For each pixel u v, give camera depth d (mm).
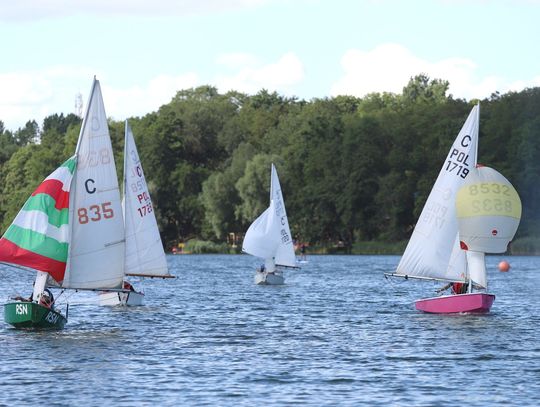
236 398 80625
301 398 80750
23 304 117500
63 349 105500
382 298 184375
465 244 135500
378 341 114562
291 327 131000
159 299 180875
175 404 78438
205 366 95562
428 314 145000
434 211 137750
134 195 162625
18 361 96938
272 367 95312
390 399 80438
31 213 117750
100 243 122750
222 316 147000
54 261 118125
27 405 77812
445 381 87938
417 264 138875
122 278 124562
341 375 90875
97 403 78688
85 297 172500
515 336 118125
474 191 133875
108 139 123562
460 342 112938
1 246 116875
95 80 122938
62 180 118875
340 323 135875
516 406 78000
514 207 133875
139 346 109625
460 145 136125
